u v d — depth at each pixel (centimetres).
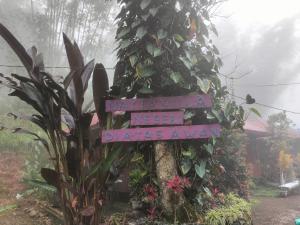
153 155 420
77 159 377
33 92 375
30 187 723
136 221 391
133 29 418
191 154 393
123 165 406
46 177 364
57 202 630
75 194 363
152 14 388
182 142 401
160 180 390
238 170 879
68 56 375
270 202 1016
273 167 1376
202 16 424
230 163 841
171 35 406
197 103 374
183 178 391
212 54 423
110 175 394
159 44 391
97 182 372
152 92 392
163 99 381
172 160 392
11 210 626
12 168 830
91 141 386
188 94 399
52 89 375
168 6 400
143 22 404
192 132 370
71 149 378
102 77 375
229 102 410
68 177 371
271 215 833
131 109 383
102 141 375
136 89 416
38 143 926
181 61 408
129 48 420
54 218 601
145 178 425
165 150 390
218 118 394
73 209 369
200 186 420
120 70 441
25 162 838
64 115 419
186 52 402
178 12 401
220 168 465
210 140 406
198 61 415
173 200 384
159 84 404
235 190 825
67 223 370
